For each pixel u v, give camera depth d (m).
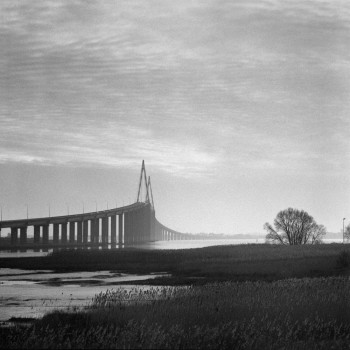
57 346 20.48
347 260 77.25
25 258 121.94
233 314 27.45
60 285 64.69
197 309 28.05
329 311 27.92
